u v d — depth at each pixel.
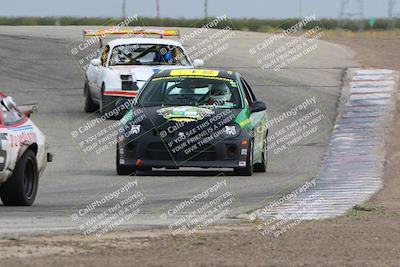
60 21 165.88
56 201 40.53
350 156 58.03
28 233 30.80
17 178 37.59
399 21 147.00
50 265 25.34
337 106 79.81
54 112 77.81
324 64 101.94
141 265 25.77
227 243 29.42
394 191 43.84
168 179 48.28
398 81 90.25
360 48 118.69
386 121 72.19
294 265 26.19
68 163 56.09
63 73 97.44
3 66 99.69
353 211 37.19
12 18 172.62
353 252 28.12
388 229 32.22
